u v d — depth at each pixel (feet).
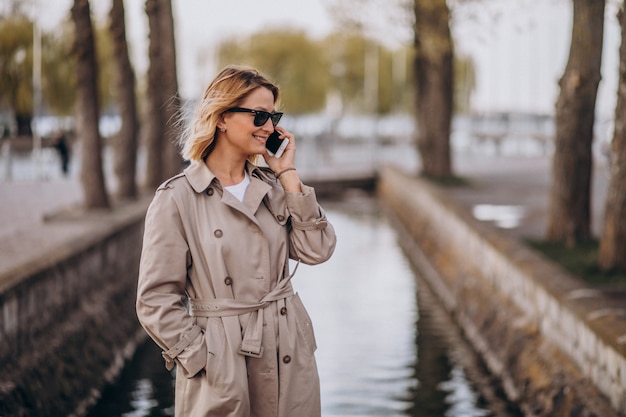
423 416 29.86
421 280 58.59
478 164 117.50
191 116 13.50
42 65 97.86
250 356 12.45
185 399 12.57
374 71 208.23
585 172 42.63
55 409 27.66
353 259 66.74
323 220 13.10
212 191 12.71
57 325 31.63
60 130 94.84
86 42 52.80
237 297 12.52
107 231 41.19
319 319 45.85
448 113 90.12
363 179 121.60
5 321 26.05
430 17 77.87
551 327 30.25
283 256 12.94
